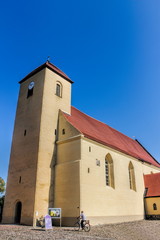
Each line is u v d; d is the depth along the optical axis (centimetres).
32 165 2595
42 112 2833
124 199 3059
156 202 3450
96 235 1719
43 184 2523
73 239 1477
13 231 1800
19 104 3319
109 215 2656
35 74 3275
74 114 3447
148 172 4200
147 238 1755
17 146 2961
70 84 3538
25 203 2464
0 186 4469
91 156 2661
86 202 2367
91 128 3372
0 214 3634
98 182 2642
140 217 3309
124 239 1628
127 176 3334
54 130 2923
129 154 3569
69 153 2664
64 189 2519
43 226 2134
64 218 2381
